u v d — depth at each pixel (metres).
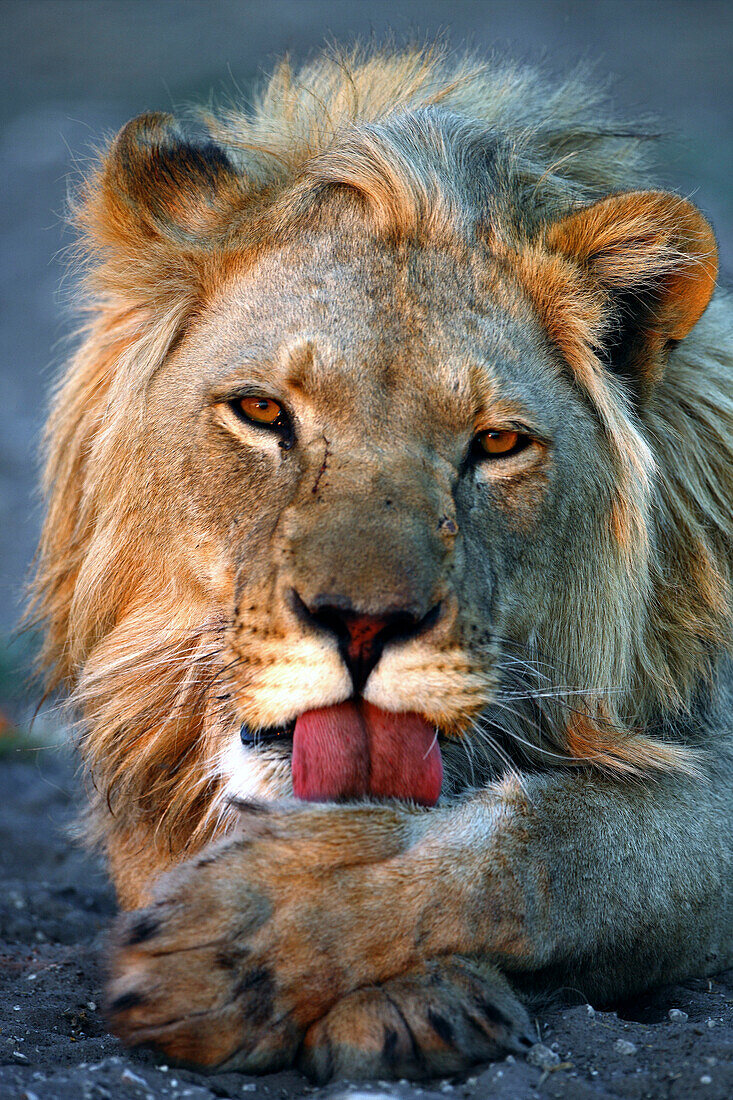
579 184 7.98
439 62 8.57
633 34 48.00
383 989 5.16
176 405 6.91
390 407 6.34
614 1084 4.93
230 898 5.18
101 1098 4.68
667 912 6.10
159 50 43.66
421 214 6.80
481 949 5.34
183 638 6.95
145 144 7.40
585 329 7.02
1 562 16.44
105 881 9.69
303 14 46.97
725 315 8.33
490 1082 4.82
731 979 6.51
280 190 7.29
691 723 7.42
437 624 5.90
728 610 7.44
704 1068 4.95
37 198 32.06
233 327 6.83
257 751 6.25
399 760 5.84
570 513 6.96
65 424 7.90
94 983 6.95
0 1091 4.80
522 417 6.62
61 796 11.31
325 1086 4.93
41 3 51.31
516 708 6.89
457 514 6.32
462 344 6.53
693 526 7.48
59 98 39.19
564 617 7.07
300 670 5.87
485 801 5.74
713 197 29.00
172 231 7.32
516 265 7.01
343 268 6.71
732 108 39.19
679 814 6.36
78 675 7.64
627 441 7.04
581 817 6.00
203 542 6.75
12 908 8.77
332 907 5.19
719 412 7.83
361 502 5.99
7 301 27.39
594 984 5.96
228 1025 5.07
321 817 5.33
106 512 7.30
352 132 7.23
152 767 7.23
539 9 49.91
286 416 6.52
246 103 8.78
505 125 8.04
